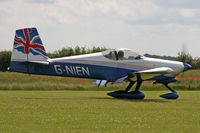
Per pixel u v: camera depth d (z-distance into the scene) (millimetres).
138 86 46781
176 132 20984
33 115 27625
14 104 36031
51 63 44312
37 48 44250
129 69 45719
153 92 65438
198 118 26766
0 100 40906
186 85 78062
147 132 20938
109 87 72875
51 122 24266
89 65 44906
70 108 32625
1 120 25016
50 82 81562
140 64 46125
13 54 44000
